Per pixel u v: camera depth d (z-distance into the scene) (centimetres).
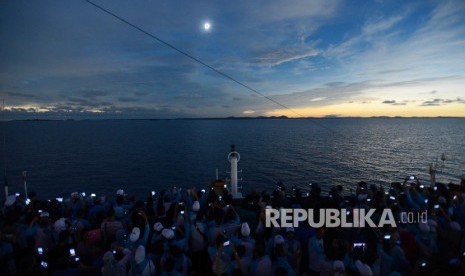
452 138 16100
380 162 8262
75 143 14488
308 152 10556
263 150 11206
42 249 732
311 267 716
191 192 1086
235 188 1313
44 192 5650
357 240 807
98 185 6184
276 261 640
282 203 967
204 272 798
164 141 15538
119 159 9325
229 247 693
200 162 8656
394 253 702
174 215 881
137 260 625
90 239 761
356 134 19612
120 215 940
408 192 1054
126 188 5981
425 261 685
